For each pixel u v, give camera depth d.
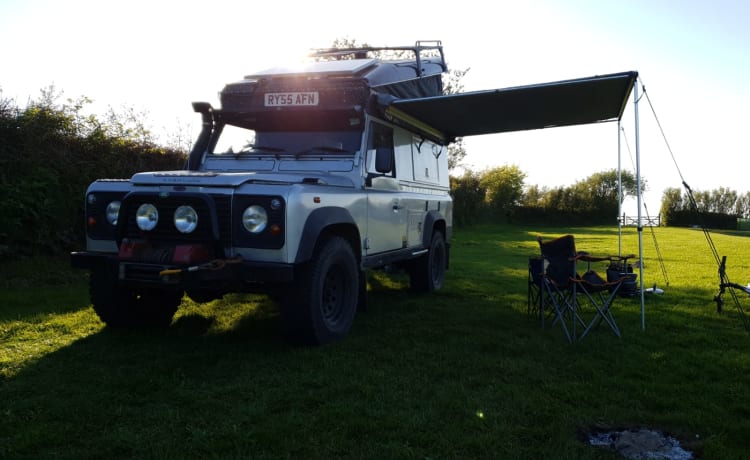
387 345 5.01
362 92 5.54
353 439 3.05
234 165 5.76
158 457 2.81
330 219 4.68
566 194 42.53
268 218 4.25
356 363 4.38
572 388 3.89
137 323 5.36
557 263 5.64
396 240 6.45
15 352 4.51
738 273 10.83
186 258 4.17
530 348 4.93
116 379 3.91
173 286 4.29
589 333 5.52
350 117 5.61
